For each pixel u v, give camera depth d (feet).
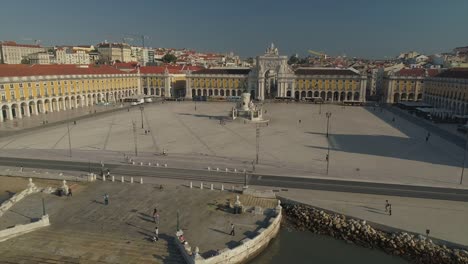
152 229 112.68
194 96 520.83
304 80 489.26
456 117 317.01
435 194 144.05
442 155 204.13
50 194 139.64
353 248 111.86
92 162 185.37
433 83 417.28
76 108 395.34
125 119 325.21
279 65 484.74
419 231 114.73
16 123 297.12
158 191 143.95
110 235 108.58
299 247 112.88
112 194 140.15
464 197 141.28
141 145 224.12
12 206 128.67
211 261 95.35
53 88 364.58
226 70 526.98
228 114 357.00
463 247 106.32
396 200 138.21
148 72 529.86
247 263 105.70
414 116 357.00
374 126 297.12
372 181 158.61
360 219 123.13
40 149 211.41
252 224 116.78
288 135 258.57
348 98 483.92
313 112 378.32
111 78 461.78
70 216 121.08
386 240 112.68
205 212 125.18
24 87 325.62
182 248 99.60
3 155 197.47
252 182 156.97
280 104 446.19
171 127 286.87
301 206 133.08
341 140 242.58
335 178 162.40
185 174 167.32
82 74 410.11
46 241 105.29
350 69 498.69
